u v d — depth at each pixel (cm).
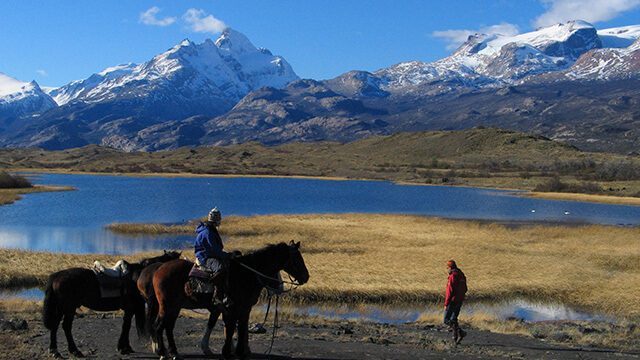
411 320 2748
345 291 3123
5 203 9088
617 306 3103
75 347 1548
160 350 1495
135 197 10819
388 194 13188
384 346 1906
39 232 5900
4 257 3738
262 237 5328
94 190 12594
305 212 8556
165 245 5103
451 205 10294
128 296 1576
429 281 3453
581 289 3400
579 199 12288
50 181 16300
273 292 1606
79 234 5775
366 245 4947
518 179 18075
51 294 1505
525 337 2253
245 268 1552
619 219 8162
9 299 2792
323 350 1758
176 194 11831
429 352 1842
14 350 1580
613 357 1905
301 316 2581
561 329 2416
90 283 1540
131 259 3859
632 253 4756
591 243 5353
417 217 7381
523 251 4794
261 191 13438
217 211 1512
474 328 2452
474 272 3794
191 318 2338
